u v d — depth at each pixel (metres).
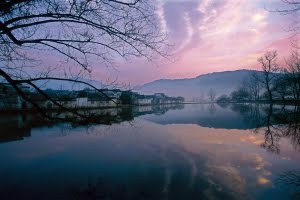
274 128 26.53
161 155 16.12
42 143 20.12
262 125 29.64
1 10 3.38
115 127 29.91
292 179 11.01
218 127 30.95
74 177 11.77
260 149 17.14
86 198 9.45
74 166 13.55
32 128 28.05
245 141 20.56
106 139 22.27
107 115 4.20
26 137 22.98
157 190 10.23
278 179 11.12
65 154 16.36
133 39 4.03
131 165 13.73
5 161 14.56
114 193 9.97
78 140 21.66
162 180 11.39
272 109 53.34
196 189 10.30
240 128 28.81
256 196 9.53
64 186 10.69
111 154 16.38
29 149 17.80
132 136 24.22
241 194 9.77
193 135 24.98
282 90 60.03
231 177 11.68
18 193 9.99
